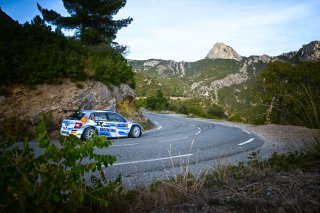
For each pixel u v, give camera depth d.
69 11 26.17
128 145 10.45
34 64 14.42
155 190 3.54
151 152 8.73
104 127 12.86
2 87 13.53
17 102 13.29
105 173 5.71
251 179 3.85
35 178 2.23
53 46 16.05
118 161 7.11
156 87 176.88
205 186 3.72
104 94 17.34
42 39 16.86
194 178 4.00
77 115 12.61
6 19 19.58
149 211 2.89
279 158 4.79
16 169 2.12
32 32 16.58
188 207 2.91
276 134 14.09
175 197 3.24
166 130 19.80
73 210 2.30
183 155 8.16
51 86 14.89
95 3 24.69
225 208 2.78
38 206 2.09
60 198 2.23
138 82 178.38
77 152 2.32
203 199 3.13
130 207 2.91
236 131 17.86
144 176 5.44
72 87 15.54
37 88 14.39
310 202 2.59
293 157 4.68
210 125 25.58
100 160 2.38
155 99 71.06
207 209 2.81
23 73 14.22
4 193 1.98
